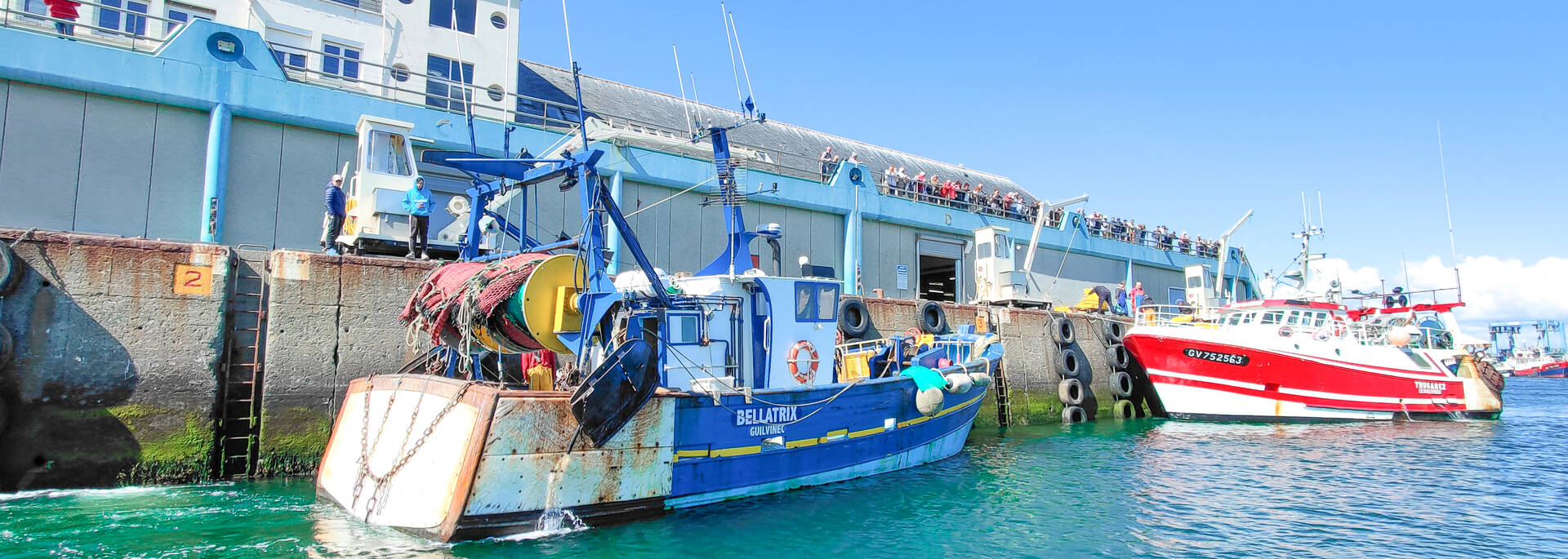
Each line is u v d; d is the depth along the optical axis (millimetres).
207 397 10305
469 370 8383
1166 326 21203
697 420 9000
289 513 8641
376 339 11375
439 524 7434
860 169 22078
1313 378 19938
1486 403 22547
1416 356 21672
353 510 8516
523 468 7660
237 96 14086
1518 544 9016
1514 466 13836
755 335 10477
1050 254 27531
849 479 10984
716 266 10758
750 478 9570
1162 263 32156
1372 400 20469
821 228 21328
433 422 7965
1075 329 21672
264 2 17297
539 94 22047
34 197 12609
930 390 11922
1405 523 9859
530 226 16406
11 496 9102
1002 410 19406
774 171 20938
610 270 17016
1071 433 17969
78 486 9547
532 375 9211
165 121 13758
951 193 25094
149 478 9875
